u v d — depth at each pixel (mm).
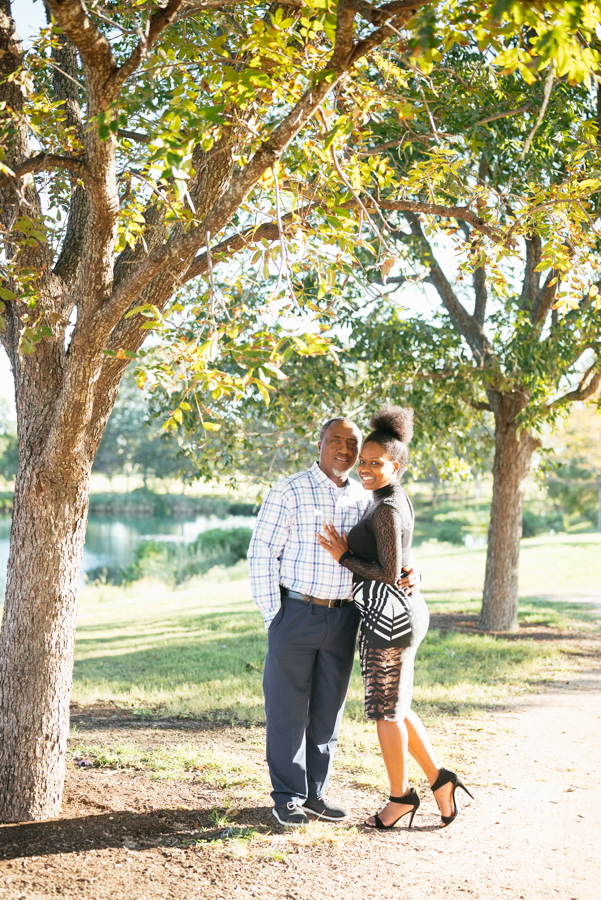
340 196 3730
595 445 30000
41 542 3504
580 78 2180
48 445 3414
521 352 8352
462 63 5652
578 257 4168
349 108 3705
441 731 5320
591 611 12523
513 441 10289
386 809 3602
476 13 2400
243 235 3713
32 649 3516
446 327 9406
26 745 3510
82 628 11914
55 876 2957
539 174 6504
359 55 2611
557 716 5855
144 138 3869
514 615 10391
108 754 4629
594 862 3258
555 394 9219
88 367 3166
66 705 3658
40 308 3488
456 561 20953
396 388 9102
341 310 8031
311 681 3752
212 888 2928
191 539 37688
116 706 6203
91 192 2854
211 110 2529
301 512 3682
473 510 51562
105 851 3225
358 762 4570
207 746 4918
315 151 3561
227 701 6184
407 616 3506
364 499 3875
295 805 3586
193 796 3928
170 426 2869
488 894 2941
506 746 5012
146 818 3602
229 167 3654
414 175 4281
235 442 8594
